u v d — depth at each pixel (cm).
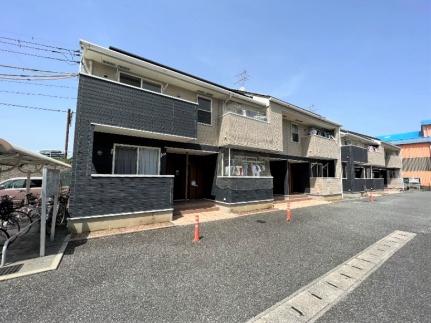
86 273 432
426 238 723
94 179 693
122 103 754
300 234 734
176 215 943
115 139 816
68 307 325
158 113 831
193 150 1044
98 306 329
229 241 643
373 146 2702
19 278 407
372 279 433
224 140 1092
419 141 3362
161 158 924
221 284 401
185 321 301
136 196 765
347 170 2150
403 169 3472
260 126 1217
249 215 1034
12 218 698
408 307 341
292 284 407
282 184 1550
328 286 404
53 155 2508
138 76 901
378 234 758
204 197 1211
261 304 343
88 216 678
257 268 470
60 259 491
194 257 521
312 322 304
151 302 342
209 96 1127
